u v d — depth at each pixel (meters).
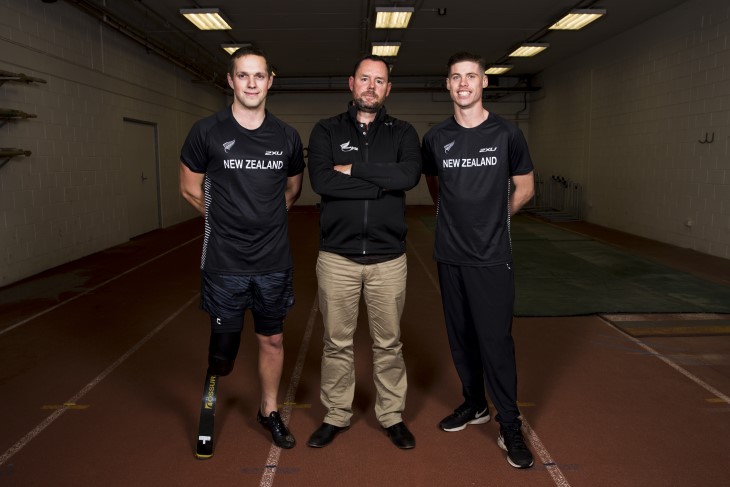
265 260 2.25
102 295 5.20
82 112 7.27
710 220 7.31
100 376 3.24
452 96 2.24
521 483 2.13
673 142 8.16
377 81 2.23
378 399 2.47
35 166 6.14
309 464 2.27
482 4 8.05
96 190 7.70
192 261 7.05
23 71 5.88
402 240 2.36
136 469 2.24
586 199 11.52
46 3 6.33
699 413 2.73
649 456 2.32
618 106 9.99
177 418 2.71
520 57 12.33
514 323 4.25
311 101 15.48
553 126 13.47
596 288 5.37
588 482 2.14
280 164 2.21
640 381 3.13
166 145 10.66
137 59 9.20
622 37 9.78
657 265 6.50
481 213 2.23
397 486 2.12
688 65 7.75
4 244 5.58
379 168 2.19
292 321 4.33
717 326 4.12
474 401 2.56
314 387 3.07
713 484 2.12
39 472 2.21
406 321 4.37
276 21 8.92
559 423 2.63
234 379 3.19
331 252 2.31
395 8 7.59
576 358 3.50
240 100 2.13
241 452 2.37
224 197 2.18
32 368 3.36
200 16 8.03
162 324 4.27
